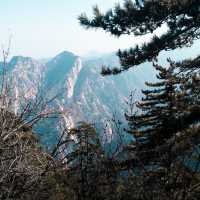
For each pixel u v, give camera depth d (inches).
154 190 206.8
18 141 178.4
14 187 181.6
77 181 224.4
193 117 454.0
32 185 188.9
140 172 210.5
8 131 175.5
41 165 186.1
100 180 218.2
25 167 179.5
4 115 174.7
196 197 205.2
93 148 213.3
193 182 205.5
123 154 212.1
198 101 448.8
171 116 291.1
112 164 211.6
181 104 293.0
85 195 221.3
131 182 211.5
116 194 213.8
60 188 213.6
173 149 224.5
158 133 478.6
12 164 177.5
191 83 440.5
